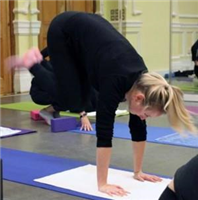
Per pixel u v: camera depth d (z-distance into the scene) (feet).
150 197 9.05
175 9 30.27
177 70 29.68
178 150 13.41
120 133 15.76
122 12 32.01
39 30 27.81
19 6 26.68
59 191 9.61
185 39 29.76
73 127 16.52
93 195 9.23
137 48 32.91
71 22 9.52
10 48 27.02
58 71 9.86
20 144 14.25
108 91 8.21
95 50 8.63
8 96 26.03
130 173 10.63
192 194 4.49
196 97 24.32
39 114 18.17
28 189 9.86
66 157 12.59
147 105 7.68
